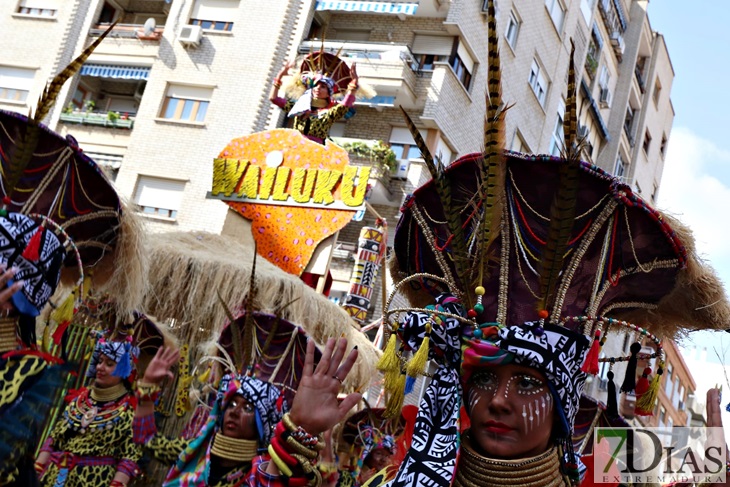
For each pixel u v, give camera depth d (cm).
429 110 2284
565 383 316
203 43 2483
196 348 805
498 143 338
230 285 803
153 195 2406
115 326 645
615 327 359
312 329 843
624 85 3653
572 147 332
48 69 2575
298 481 327
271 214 1094
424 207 364
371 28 2464
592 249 337
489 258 338
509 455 314
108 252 433
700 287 351
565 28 2931
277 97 1140
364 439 727
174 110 2466
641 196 344
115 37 2548
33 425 371
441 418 327
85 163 408
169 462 545
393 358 332
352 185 1077
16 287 343
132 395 625
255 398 478
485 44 2489
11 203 395
